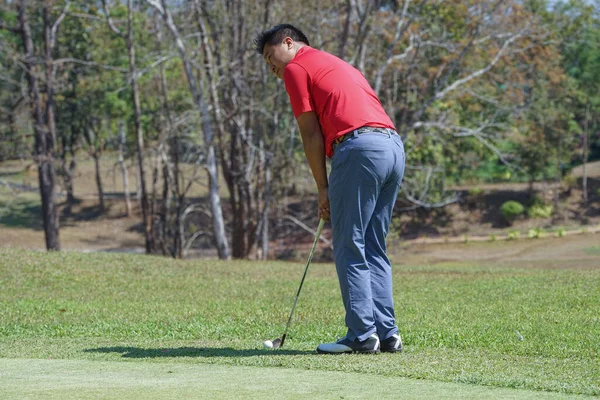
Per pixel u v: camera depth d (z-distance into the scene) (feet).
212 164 180.86
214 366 34.71
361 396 26.66
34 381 30.27
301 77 39.88
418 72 219.00
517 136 237.66
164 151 216.13
